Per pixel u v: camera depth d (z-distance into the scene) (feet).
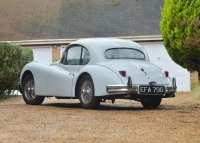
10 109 46.70
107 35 102.01
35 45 104.58
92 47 48.91
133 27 102.17
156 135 30.07
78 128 32.96
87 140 28.02
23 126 33.83
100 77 46.11
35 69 52.80
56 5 112.06
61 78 49.85
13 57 67.21
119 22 104.42
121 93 45.29
